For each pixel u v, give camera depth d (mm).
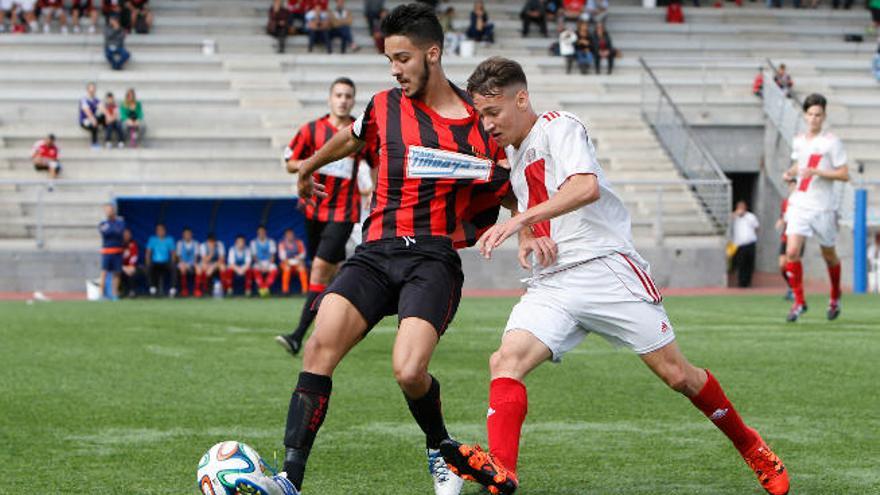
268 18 77000
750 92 72938
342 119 26250
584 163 11398
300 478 11219
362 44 77812
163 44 75625
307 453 11344
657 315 12039
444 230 12195
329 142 13055
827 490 12883
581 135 11672
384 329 32875
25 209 59656
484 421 17266
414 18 12102
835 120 72125
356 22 80438
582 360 25094
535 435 16188
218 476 10453
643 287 12031
